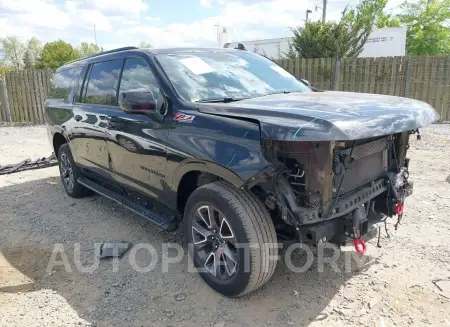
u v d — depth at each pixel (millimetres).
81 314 3158
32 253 4234
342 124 2588
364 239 4145
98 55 5078
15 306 3279
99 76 4824
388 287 3334
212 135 3092
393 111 2994
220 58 4270
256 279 3027
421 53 29406
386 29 19266
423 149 8219
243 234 2963
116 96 4387
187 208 3447
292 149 2812
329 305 3133
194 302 3244
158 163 3648
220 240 3266
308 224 2973
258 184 2965
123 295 3383
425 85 11617
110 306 3244
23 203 5812
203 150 3105
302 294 3285
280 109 2908
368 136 2641
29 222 5082
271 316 3029
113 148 4344
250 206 3000
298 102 3217
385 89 12078
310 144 2760
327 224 3041
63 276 3732
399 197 3672
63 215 5258
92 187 5230
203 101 3498
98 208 5453
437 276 3473
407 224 4496
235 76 4008
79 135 5113
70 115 5297
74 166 5695
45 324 3049
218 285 3273
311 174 2822
